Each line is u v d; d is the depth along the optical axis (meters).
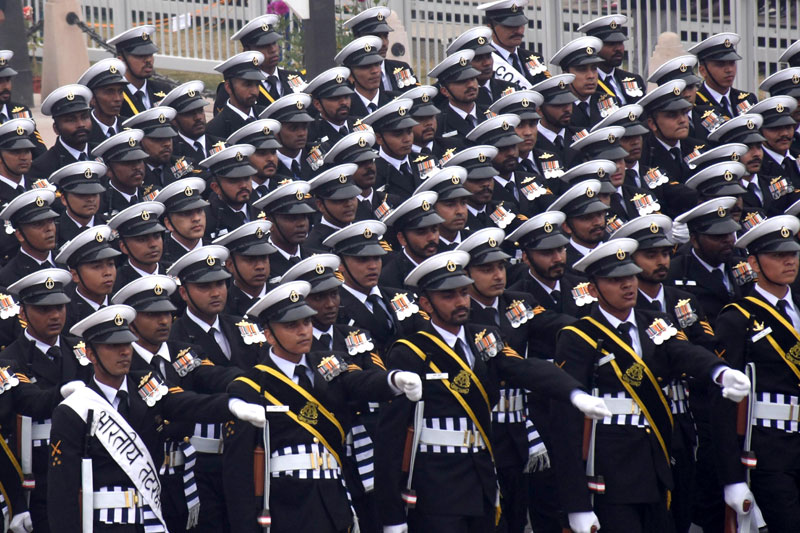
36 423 29.72
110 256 32.78
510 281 35.28
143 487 27.23
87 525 26.50
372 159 39.94
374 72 47.56
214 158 39.22
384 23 50.91
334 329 31.11
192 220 37.00
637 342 29.67
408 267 35.16
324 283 30.09
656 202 41.25
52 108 42.94
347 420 28.66
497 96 48.00
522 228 34.00
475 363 29.27
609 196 39.88
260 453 27.36
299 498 27.62
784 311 31.23
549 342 32.28
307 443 27.84
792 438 30.84
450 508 28.66
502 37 49.97
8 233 37.62
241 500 27.25
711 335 31.50
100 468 26.98
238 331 31.73
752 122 43.28
